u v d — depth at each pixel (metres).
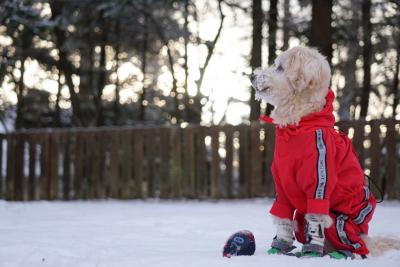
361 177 4.48
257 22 15.56
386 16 14.45
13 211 10.05
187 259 4.14
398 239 4.55
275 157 4.36
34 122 23.44
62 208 10.72
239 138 11.69
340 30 15.79
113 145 12.91
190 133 12.12
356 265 3.79
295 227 4.54
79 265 4.21
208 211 9.55
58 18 17.97
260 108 16.20
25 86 22.66
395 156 10.46
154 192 12.57
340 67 17.55
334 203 4.39
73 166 13.32
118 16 18.88
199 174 12.02
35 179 13.55
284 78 4.22
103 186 13.02
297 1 15.44
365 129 10.76
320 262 3.89
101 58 21.11
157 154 12.99
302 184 4.21
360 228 4.49
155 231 6.71
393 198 10.46
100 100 20.95
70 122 22.95
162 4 17.75
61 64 19.81
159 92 24.66
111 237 6.05
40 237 6.00
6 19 16.34
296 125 4.22
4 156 15.22
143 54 22.28
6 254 4.76
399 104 17.53
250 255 4.39
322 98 4.25
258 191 11.54
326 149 4.15
